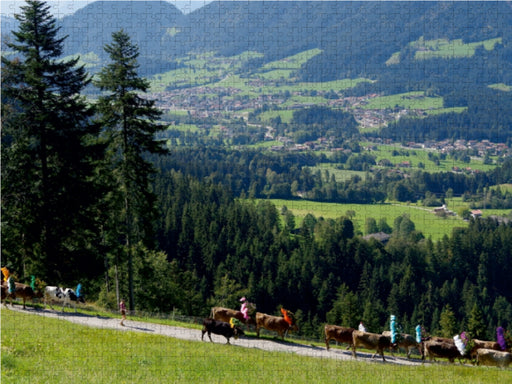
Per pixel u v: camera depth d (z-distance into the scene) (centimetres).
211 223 12581
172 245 12062
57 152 3931
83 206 4028
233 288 9444
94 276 4206
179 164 18825
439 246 13450
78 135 4003
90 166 4053
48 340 2344
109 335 2562
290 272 11712
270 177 18588
